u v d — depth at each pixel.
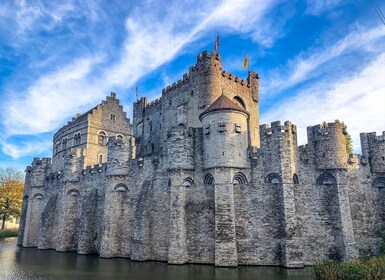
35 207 60.31
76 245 50.47
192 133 40.44
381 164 39.44
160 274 29.81
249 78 57.94
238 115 38.97
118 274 29.91
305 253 35.38
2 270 32.34
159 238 39.62
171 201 38.47
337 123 38.44
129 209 43.78
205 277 28.12
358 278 22.06
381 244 35.66
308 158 38.28
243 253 35.50
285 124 37.66
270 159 37.34
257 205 36.47
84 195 51.31
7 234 77.06
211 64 51.41
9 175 81.44
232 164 37.19
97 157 69.50
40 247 53.09
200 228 37.50
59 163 75.19
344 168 37.28
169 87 58.25
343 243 35.03
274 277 27.97
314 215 36.44
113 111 74.56
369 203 38.16
